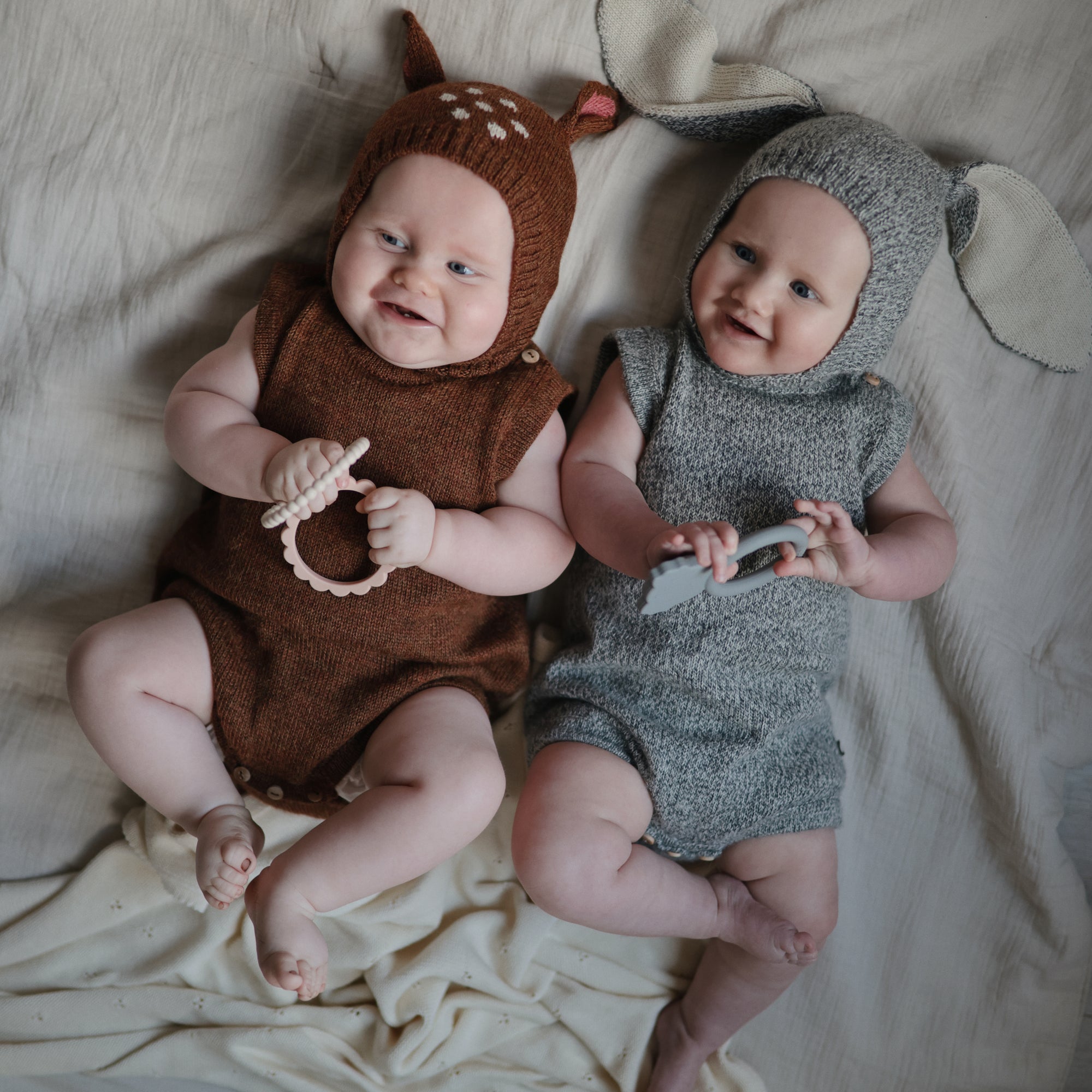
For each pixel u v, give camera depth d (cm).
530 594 121
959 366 116
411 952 114
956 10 107
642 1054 113
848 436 106
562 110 109
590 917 100
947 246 114
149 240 108
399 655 100
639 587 105
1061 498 120
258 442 94
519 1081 111
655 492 106
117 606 115
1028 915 120
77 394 109
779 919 106
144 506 113
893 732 122
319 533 97
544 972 115
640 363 107
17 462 109
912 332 115
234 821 91
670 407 106
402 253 91
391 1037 110
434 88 95
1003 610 120
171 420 98
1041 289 113
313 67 107
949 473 116
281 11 105
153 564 114
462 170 89
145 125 106
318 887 88
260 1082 107
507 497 104
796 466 105
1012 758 118
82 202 107
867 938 121
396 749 95
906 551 103
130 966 112
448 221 89
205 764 95
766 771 107
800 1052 118
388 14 105
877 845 123
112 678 92
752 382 105
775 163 97
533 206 92
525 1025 113
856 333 100
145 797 94
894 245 96
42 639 113
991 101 109
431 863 92
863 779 123
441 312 92
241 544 99
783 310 97
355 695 100
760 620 105
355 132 108
